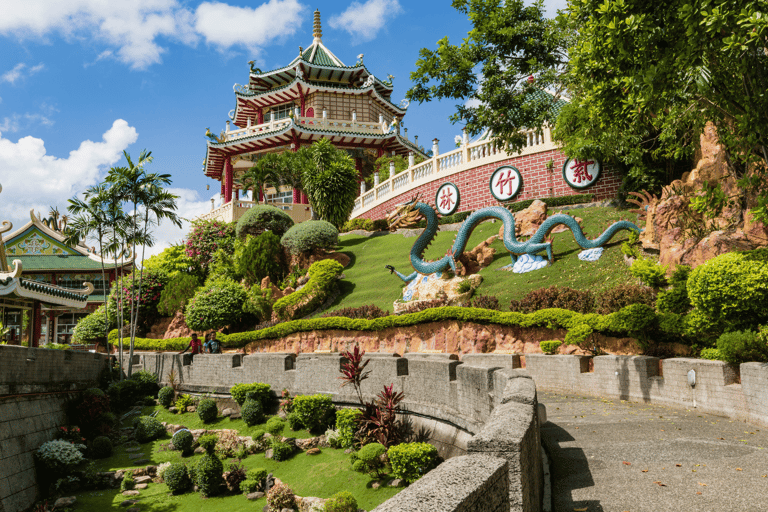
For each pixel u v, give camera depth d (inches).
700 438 308.3
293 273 1210.6
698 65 343.3
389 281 1094.4
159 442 701.3
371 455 458.9
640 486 225.6
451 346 768.9
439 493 93.9
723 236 569.0
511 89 691.4
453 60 674.8
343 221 1486.2
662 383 450.0
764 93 349.4
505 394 232.4
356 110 2272.4
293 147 2080.5
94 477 577.0
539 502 201.2
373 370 589.0
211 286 1145.4
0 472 503.5
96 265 1685.5
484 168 1268.5
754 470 239.5
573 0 421.1
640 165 929.5
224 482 540.4
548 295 740.0
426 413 489.4
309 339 941.2
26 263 1684.3
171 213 999.6
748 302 419.2
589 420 383.9
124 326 1223.5
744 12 295.9
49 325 1595.7
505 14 669.3
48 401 656.4
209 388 824.9
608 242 876.6
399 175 1518.2
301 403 596.4
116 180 950.4
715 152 677.3
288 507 451.8
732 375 384.8
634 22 342.6
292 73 2256.4
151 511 504.1
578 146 920.3
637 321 542.9
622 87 409.4
